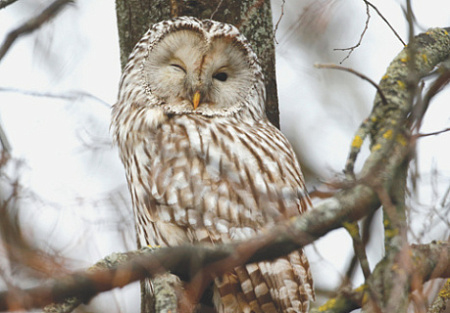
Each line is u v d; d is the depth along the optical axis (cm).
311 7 1005
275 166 1141
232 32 1228
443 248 793
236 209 1090
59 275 706
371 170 758
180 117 1208
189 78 1220
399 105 823
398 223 746
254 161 1128
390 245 760
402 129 802
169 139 1153
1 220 726
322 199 762
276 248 790
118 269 767
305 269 1087
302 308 1077
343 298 793
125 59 1294
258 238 792
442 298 896
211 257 805
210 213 1090
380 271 757
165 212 1110
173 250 806
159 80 1234
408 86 836
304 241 766
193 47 1223
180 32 1228
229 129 1170
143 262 786
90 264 790
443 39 1008
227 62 1239
